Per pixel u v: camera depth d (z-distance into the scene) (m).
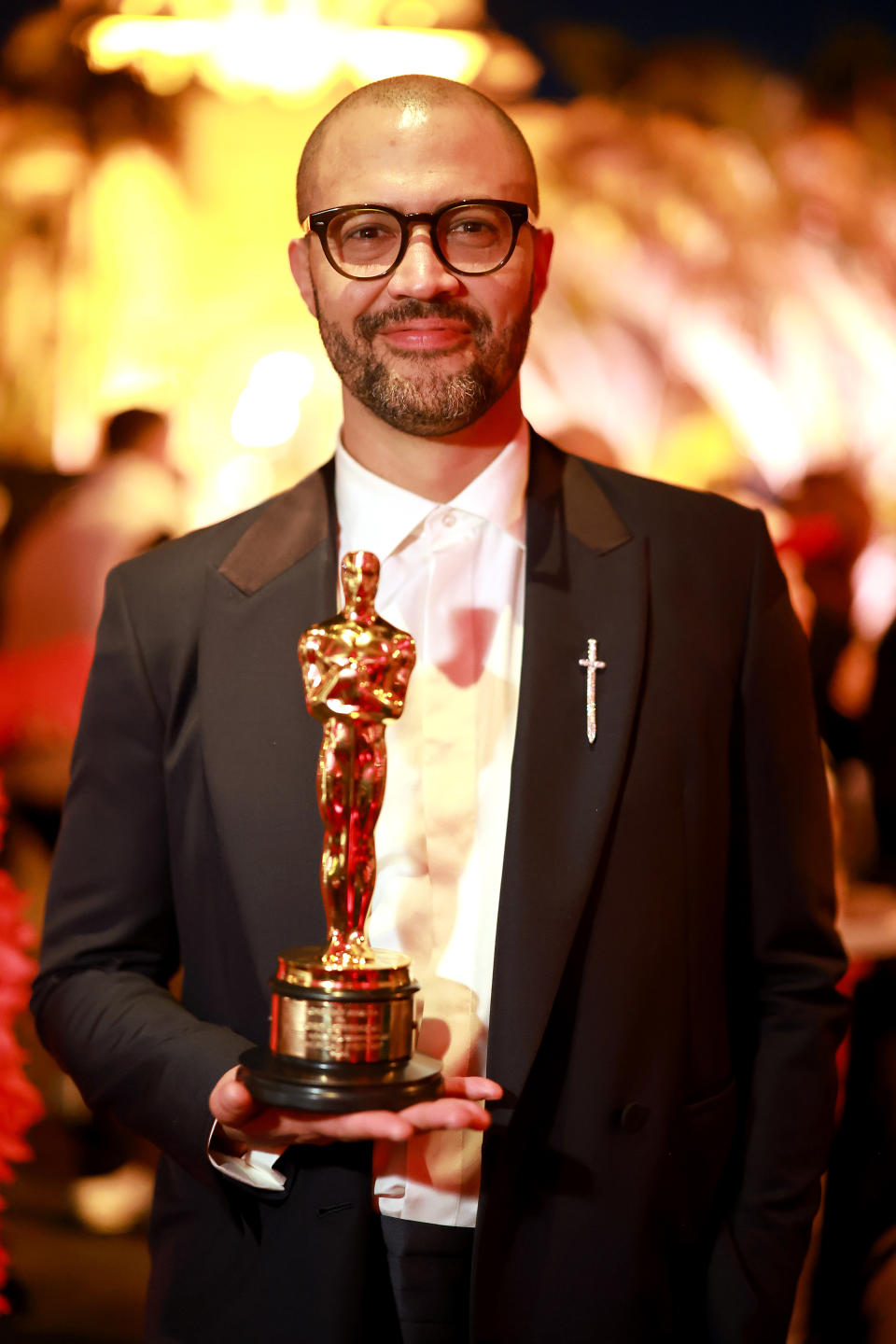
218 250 4.04
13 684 3.54
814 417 4.13
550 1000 1.01
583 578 1.14
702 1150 1.08
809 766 1.18
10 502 3.78
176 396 3.97
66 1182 2.91
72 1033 1.13
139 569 1.21
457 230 1.06
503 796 1.10
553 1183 1.02
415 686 1.13
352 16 3.97
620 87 4.04
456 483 1.16
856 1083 2.29
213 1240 1.08
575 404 4.17
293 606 1.15
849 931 2.51
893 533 4.05
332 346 1.10
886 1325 2.10
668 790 1.08
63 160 3.98
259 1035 1.06
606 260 4.12
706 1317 1.10
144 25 3.99
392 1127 0.82
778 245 4.12
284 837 1.08
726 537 1.20
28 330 3.94
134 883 1.18
